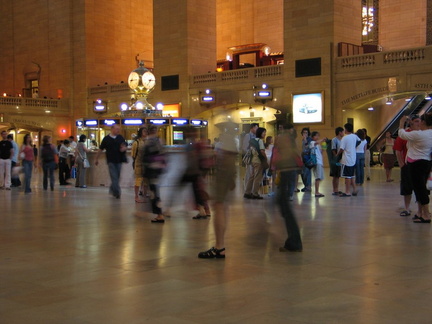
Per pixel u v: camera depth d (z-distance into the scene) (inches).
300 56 1123.9
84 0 1558.8
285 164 265.1
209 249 259.3
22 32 1764.3
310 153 531.5
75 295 192.4
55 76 1641.2
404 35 1334.9
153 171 367.6
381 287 199.2
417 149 343.9
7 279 215.6
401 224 349.4
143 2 1702.8
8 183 658.8
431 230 324.8
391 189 617.9
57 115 1569.9
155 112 748.0
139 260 249.0
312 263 239.6
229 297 188.4
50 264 242.1
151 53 1720.0
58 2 1624.0
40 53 1695.4
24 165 610.2
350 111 1104.2
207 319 165.3
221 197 252.8
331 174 556.1
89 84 1565.0
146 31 1711.4
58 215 410.3
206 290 197.6
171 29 1346.0
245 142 577.0
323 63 1090.1
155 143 370.6
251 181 513.0
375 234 312.0
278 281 209.5
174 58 1342.3
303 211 418.3
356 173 607.2
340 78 1075.3
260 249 272.1
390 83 1008.2
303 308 175.0
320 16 1095.0
